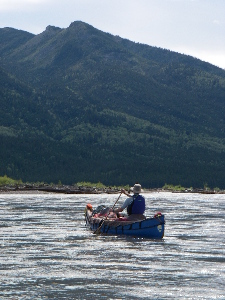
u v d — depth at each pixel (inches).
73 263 730.8
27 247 874.8
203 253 822.5
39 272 669.9
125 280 628.7
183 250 852.0
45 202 2268.7
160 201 2544.3
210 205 2132.1
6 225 1220.5
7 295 559.2
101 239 980.6
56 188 4212.6
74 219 1378.0
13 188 4005.9
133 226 1019.9
